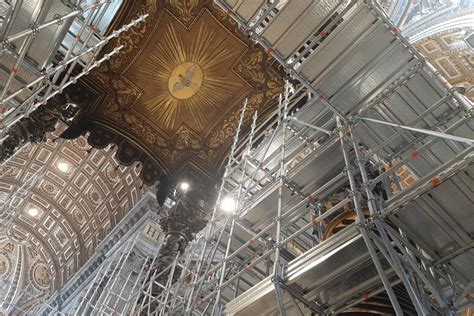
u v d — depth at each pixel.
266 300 6.09
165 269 12.48
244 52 13.29
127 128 14.04
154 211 20.03
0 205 24.20
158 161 14.40
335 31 6.89
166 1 12.42
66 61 7.42
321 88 7.54
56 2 6.63
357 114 7.34
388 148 7.82
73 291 23.72
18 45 7.12
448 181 4.65
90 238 24.72
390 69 7.15
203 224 14.25
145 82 13.60
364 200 7.61
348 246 5.22
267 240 9.21
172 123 14.41
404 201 4.88
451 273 5.33
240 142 14.22
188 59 13.41
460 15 11.67
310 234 10.20
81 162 23.31
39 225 26.69
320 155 7.77
